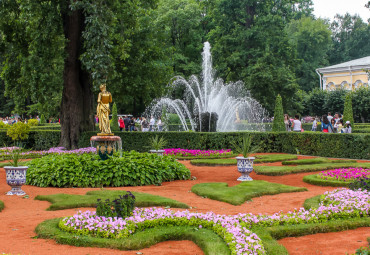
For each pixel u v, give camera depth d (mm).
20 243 5617
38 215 7324
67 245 5602
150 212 6770
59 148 19094
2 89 50781
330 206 7113
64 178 10688
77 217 6211
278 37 36719
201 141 19359
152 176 11312
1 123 30219
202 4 42688
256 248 5078
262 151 19938
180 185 11039
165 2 44562
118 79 21219
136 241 5582
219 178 12250
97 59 16125
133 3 19922
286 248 5566
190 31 44312
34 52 17297
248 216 6535
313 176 11742
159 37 23000
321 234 6246
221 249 5203
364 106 33656
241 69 37156
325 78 45844
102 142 11852
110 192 9383
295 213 6910
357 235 6133
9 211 7742
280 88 35656
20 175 9547
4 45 18797
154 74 22453
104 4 17062
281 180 11852
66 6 17578
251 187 10133
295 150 19172
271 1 38812
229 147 19516
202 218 6500
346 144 16734
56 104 28062
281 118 21453
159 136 20141
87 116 19969
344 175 11211
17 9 17953
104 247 5523
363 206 7086
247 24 38188
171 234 5988
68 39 18656
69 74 19297
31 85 17438
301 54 54531
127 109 45844
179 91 42188
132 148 20422
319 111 39125
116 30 19719
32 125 34688
